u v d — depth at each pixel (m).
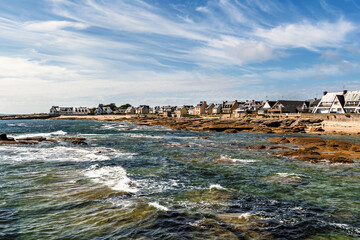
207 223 9.70
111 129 63.59
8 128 65.56
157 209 10.90
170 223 9.65
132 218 10.02
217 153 26.42
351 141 41.50
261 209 11.29
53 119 136.25
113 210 10.74
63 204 11.36
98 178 15.64
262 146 30.84
